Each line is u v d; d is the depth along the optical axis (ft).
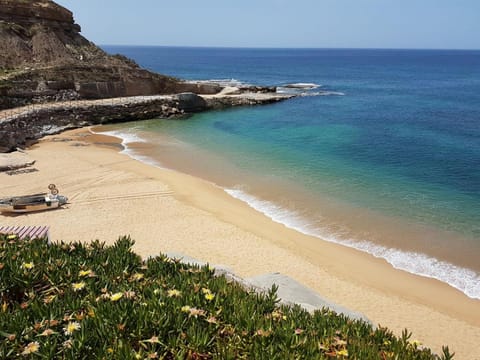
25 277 18.06
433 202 80.79
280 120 173.88
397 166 105.60
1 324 14.73
